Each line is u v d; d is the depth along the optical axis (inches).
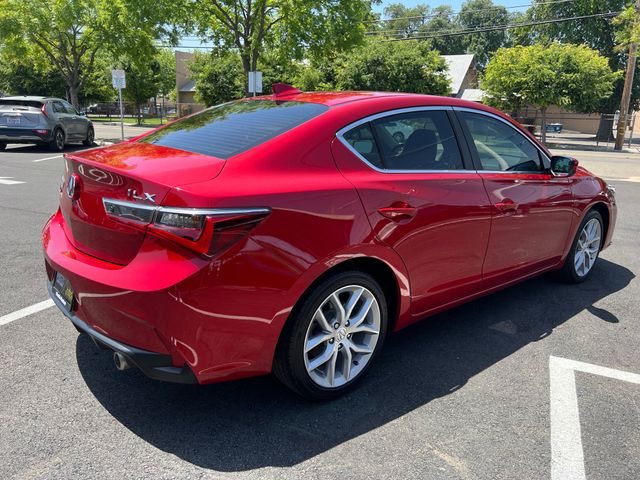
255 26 834.8
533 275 170.9
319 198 104.3
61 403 111.6
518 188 151.3
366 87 1222.3
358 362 120.4
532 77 1077.1
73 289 104.8
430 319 162.6
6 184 372.5
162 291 90.1
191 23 844.6
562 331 155.5
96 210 103.3
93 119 1862.7
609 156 860.6
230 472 92.9
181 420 107.4
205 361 95.1
